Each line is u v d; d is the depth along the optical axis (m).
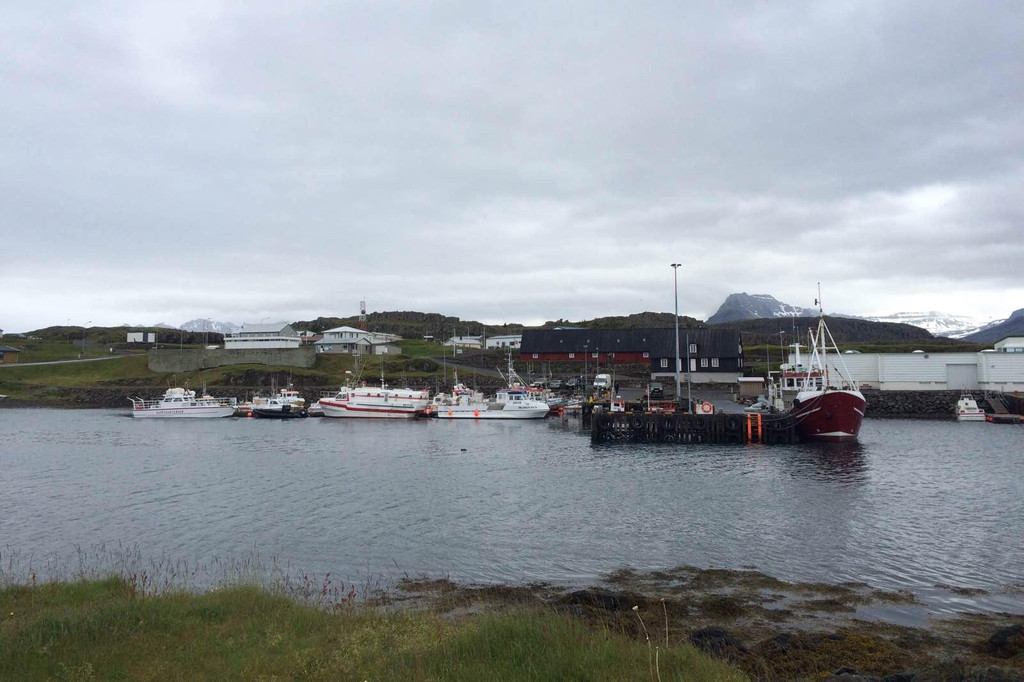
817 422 66.00
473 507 37.28
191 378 143.25
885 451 59.78
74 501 40.34
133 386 143.62
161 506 38.62
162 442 74.25
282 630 14.38
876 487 42.16
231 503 39.25
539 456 59.28
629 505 37.22
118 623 14.02
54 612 14.95
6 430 89.38
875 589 22.91
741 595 22.30
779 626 19.39
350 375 133.00
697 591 22.80
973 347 144.12
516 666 11.61
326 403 108.31
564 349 137.50
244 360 154.25
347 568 26.25
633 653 12.48
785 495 39.69
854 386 76.44
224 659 12.50
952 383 99.19
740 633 18.69
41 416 114.94
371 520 34.44
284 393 122.75
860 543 28.92
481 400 111.44
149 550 29.36
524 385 117.31
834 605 21.33
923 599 21.92
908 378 100.81
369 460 57.75
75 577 21.28
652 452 61.12
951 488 41.62
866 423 86.12
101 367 159.38
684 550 28.12
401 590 23.27
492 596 22.33
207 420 106.00
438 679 11.09
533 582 24.19
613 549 28.39
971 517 33.72
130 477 49.34
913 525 32.09
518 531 31.67
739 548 28.34
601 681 11.01
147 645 13.07
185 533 32.28
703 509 35.97
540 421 99.12
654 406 79.75
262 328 171.25
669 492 40.94
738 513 34.97
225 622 14.94
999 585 23.38
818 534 30.50
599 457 58.00
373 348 169.75
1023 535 30.14
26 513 37.06
